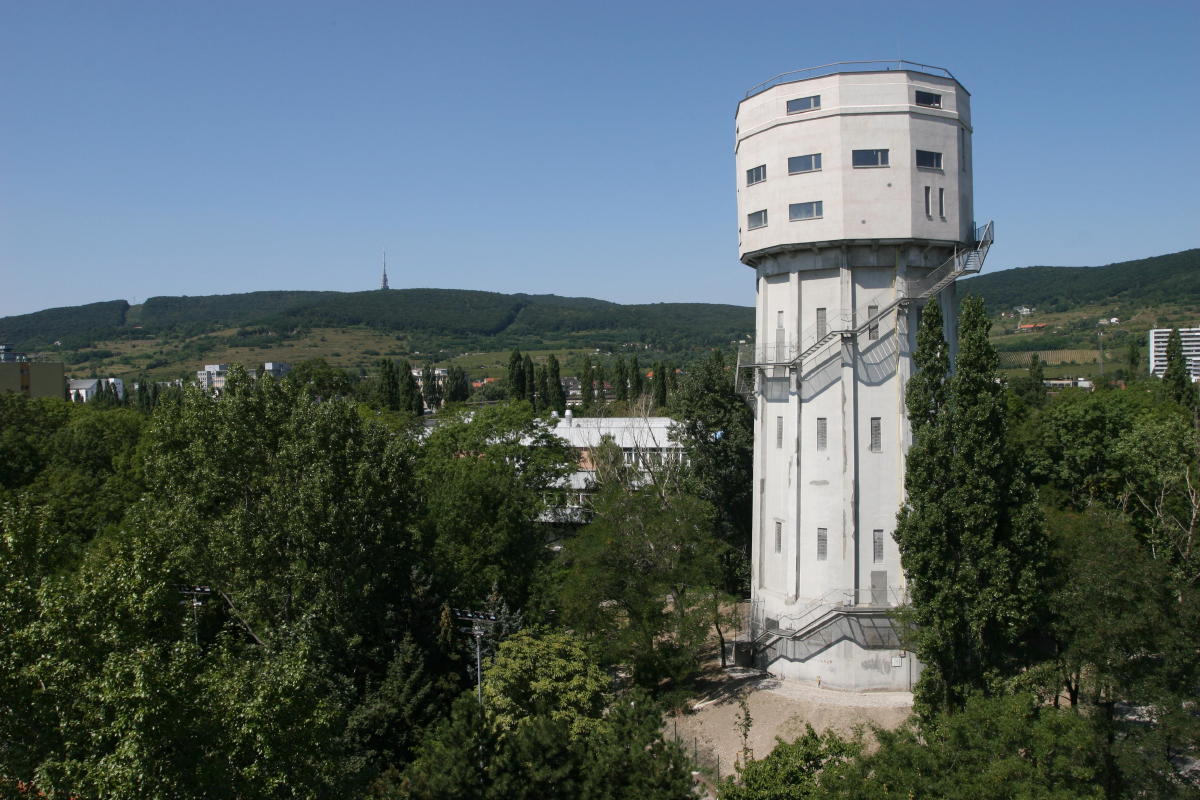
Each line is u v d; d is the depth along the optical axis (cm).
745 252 4822
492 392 18125
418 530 5062
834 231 4369
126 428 8156
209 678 2230
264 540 3997
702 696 4450
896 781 2416
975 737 2467
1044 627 3675
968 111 4641
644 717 2705
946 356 3844
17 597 2117
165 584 2430
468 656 4259
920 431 3753
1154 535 4647
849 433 4409
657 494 5294
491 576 5069
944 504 3612
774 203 4559
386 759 3666
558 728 2627
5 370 12481
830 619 4356
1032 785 2286
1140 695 2875
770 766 2644
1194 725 2741
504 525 5219
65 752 2008
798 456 4562
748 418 6253
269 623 4144
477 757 2588
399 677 3856
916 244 4416
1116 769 2905
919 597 3697
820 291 4572
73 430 8062
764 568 4841
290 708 2189
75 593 2177
